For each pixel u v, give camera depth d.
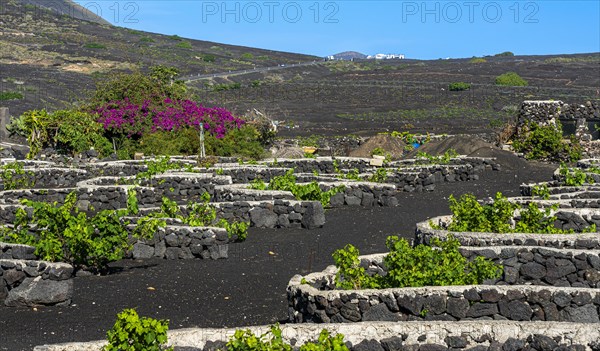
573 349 9.38
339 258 12.59
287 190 23.83
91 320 12.98
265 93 94.12
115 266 17.08
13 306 13.75
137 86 42.28
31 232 16.64
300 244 19.38
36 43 119.88
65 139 38.09
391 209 24.72
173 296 14.54
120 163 33.06
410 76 112.62
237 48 156.62
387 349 9.75
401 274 11.88
